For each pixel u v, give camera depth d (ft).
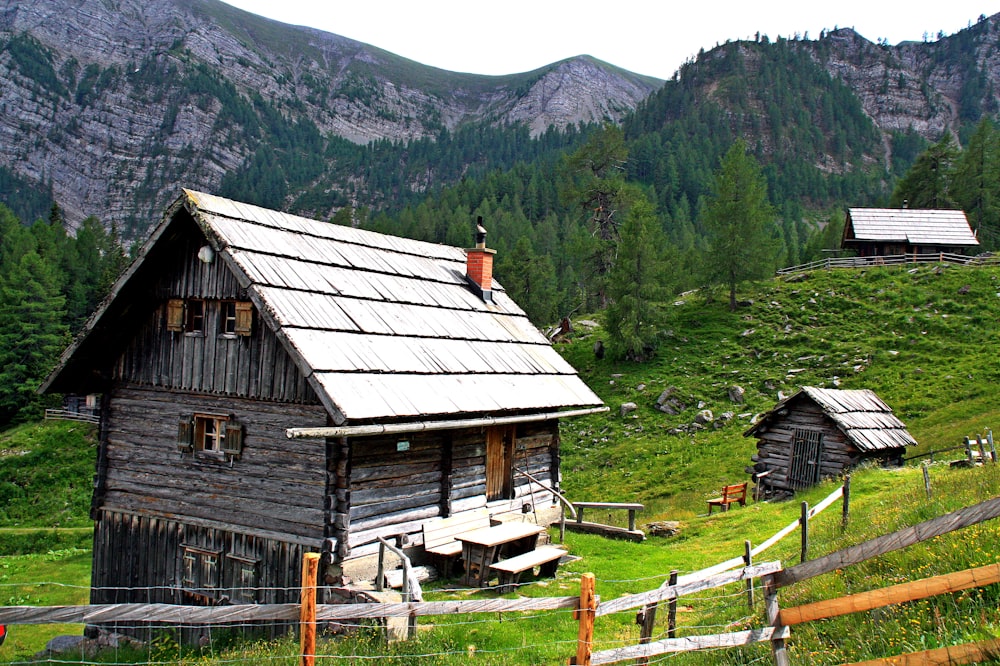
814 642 28.55
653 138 630.74
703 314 197.47
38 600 87.40
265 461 51.80
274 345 51.75
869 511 54.34
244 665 37.24
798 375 155.43
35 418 209.46
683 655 31.48
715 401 152.15
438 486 56.54
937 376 139.44
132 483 58.49
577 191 256.52
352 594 44.24
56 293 258.37
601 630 42.39
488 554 51.34
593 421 156.35
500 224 388.16
